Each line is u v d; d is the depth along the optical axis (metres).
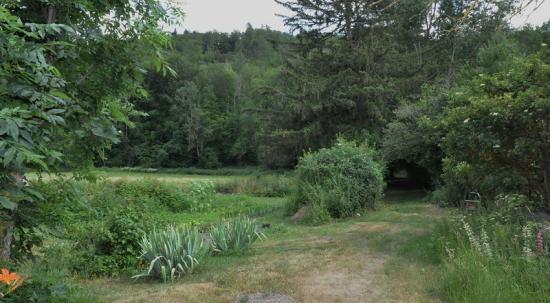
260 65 78.88
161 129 61.00
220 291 5.27
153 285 5.74
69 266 6.38
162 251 6.17
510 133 7.21
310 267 6.45
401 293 5.10
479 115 7.22
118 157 58.72
